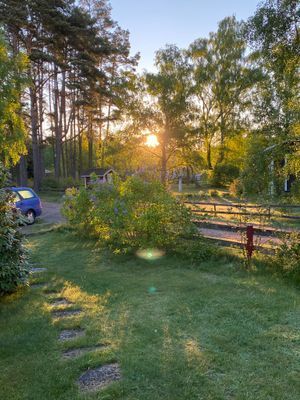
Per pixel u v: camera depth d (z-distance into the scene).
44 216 15.12
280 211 7.49
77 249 8.02
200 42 31.86
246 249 5.87
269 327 3.59
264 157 5.85
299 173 5.70
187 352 3.09
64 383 2.66
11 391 2.58
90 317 4.00
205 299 4.45
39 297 4.79
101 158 37.72
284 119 5.98
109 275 5.82
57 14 23.55
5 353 3.18
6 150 14.48
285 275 5.14
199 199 18.48
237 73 31.95
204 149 33.72
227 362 2.91
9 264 4.75
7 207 4.94
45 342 3.39
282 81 6.17
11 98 14.39
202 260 6.29
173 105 25.05
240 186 6.62
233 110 32.34
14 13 21.45
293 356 3.00
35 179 28.31
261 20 5.74
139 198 7.25
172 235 6.93
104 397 2.47
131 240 7.30
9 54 14.78
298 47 5.71
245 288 4.83
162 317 3.93
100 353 3.09
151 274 5.81
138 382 2.65
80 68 26.58
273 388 2.54
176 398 2.45
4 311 4.29
